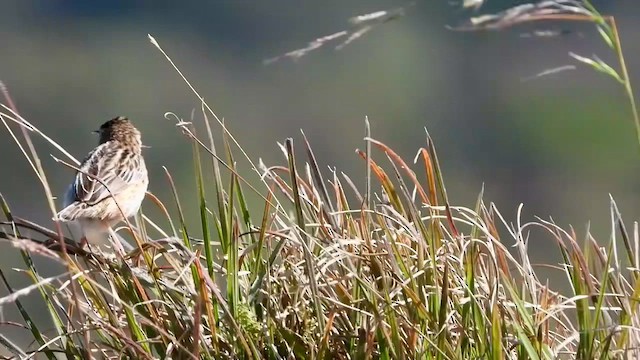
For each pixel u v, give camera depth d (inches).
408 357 290.0
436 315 295.0
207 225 303.3
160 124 1358.3
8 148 1128.2
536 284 320.5
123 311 307.9
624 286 311.0
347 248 311.9
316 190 334.3
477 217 313.6
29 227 307.9
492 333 283.0
